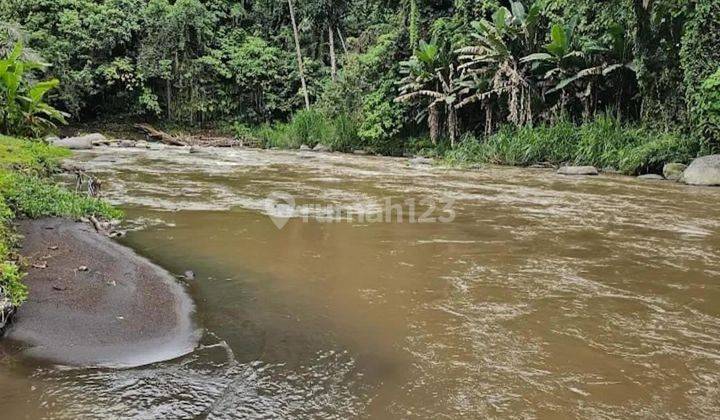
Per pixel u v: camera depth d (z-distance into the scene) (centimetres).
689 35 1285
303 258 527
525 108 1705
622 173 1385
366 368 302
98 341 325
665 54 1421
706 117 1253
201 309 392
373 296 422
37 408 250
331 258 528
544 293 431
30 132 1464
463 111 1953
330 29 2667
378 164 1577
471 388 281
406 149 2006
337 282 455
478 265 509
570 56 1627
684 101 1388
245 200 866
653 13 1369
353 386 281
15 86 1386
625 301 414
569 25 1638
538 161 1570
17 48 1428
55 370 289
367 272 484
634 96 1571
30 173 872
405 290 436
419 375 294
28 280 411
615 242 608
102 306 376
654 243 605
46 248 505
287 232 638
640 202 905
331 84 2364
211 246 568
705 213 804
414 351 325
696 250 574
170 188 986
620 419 253
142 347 322
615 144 1460
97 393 266
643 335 351
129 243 577
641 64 1424
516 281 462
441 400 268
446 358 316
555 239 620
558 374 297
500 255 547
